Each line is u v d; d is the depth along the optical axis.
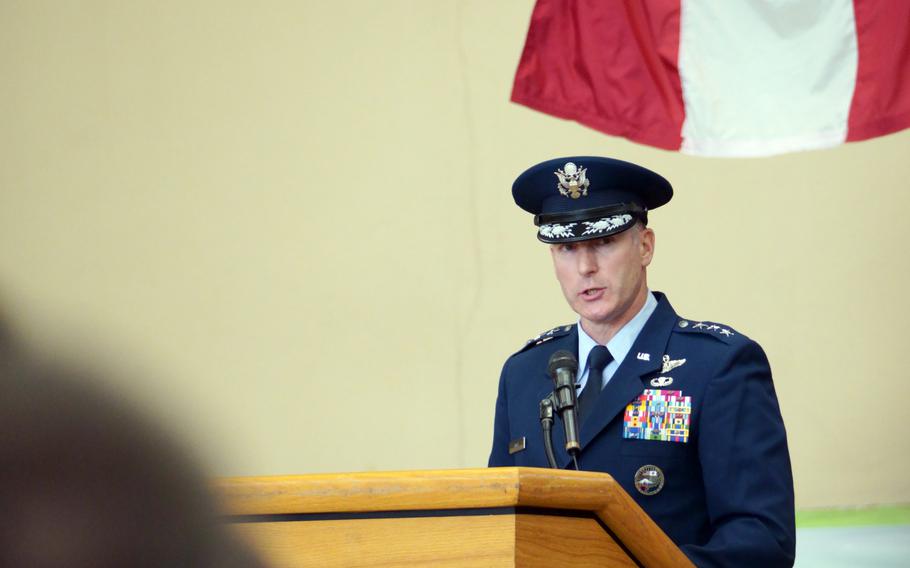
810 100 17.56
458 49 25.27
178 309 24.62
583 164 7.74
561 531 3.79
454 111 25.22
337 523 3.57
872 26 17.31
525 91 18.33
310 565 3.55
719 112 17.86
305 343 24.77
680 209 25.08
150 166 24.95
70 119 24.94
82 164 24.84
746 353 7.39
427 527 3.58
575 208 7.78
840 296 24.78
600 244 7.73
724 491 6.89
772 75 17.73
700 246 25.00
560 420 7.66
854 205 24.94
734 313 24.91
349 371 24.77
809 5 17.61
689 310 24.91
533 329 24.95
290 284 24.88
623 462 7.29
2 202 24.64
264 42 25.20
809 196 25.02
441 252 25.06
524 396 8.12
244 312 24.75
